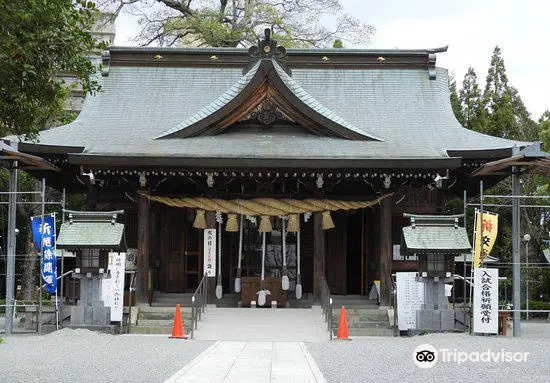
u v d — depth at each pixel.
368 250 31.02
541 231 44.16
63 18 11.51
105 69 34.44
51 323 24.50
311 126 29.56
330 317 23.38
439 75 34.75
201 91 34.16
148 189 28.20
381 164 26.94
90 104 33.16
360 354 17.78
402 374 14.17
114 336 22.59
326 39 48.94
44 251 23.73
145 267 27.56
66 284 30.36
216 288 29.48
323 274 28.02
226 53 35.19
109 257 24.28
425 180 29.52
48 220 23.89
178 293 30.58
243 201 28.42
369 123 32.06
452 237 23.67
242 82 29.25
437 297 23.88
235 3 49.47
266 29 29.77
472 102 50.97
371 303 28.80
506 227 45.28
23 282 41.25
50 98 12.00
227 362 15.98
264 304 28.47
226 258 31.48
